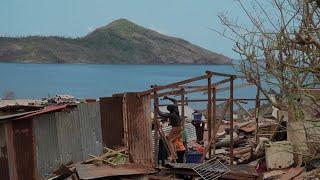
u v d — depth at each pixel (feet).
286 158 38.99
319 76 18.71
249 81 20.52
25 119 35.81
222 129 63.93
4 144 34.17
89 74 384.47
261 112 52.49
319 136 24.23
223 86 55.57
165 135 48.14
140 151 44.86
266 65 19.90
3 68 381.40
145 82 269.03
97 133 45.21
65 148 40.47
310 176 29.50
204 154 47.65
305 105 20.25
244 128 59.88
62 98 57.16
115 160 41.37
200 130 62.85
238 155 49.34
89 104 44.09
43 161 37.63
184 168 36.81
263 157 43.83
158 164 45.65
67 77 330.34
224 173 36.09
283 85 19.47
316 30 18.88
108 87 227.40
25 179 35.76
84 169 35.04
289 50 19.40
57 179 36.47
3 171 34.14
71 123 41.55
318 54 18.70
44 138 37.93
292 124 32.91
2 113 37.11
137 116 45.11
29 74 330.13
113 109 45.57
